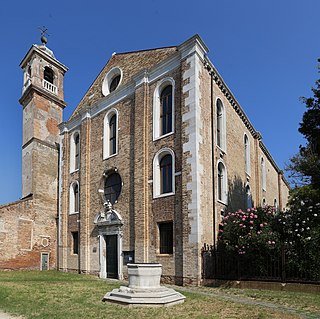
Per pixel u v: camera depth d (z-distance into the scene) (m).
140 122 20.16
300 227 14.45
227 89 21.88
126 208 20.38
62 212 26.48
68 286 15.23
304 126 19.70
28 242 25.83
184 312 9.55
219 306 10.39
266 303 11.30
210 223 17.36
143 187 19.02
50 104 30.91
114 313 9.45
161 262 17.47
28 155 29.14
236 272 15.59
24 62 32.22
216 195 18.59
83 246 23.16
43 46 32.56
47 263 26.67
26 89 30.70
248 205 24.98
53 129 30.64
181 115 17.98
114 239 21.06
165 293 11.09
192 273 15.77
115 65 24.88
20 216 25.72
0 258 24.00
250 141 27.62
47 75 32.50
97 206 22.97
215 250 16.61
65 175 26.97
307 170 16.97
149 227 18.52
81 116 26.00
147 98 20.34
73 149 27.02
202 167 17.14
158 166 18.94
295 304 10.95
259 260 14.91
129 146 21.17
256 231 15.72
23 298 11.94
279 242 14.43
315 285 12.98
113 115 23.55
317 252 13.38
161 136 18.97
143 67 22.28
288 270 14.01
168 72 19.42
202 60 18.59
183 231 16.52
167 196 17.86
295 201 16.91
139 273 11.45
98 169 23.50
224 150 20.94
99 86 25.97
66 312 9.67
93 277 20.73
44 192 27.95
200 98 17.83
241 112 24.84
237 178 22.88
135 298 10.65
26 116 30.72
